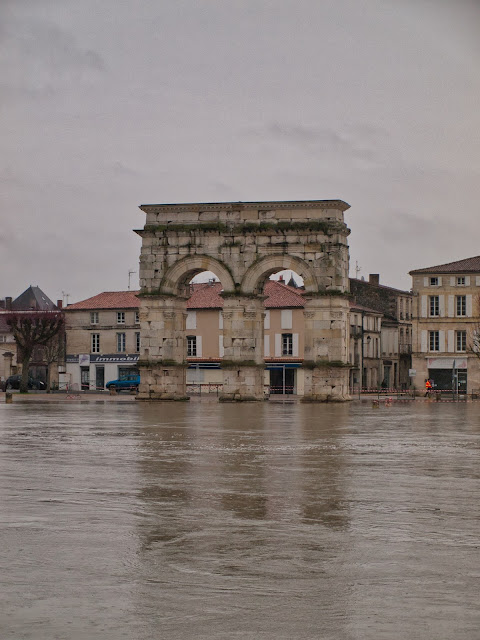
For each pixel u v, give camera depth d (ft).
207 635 37.99
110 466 90.89
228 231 246.47
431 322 376.48
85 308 406.41
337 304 239.50
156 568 48.67
